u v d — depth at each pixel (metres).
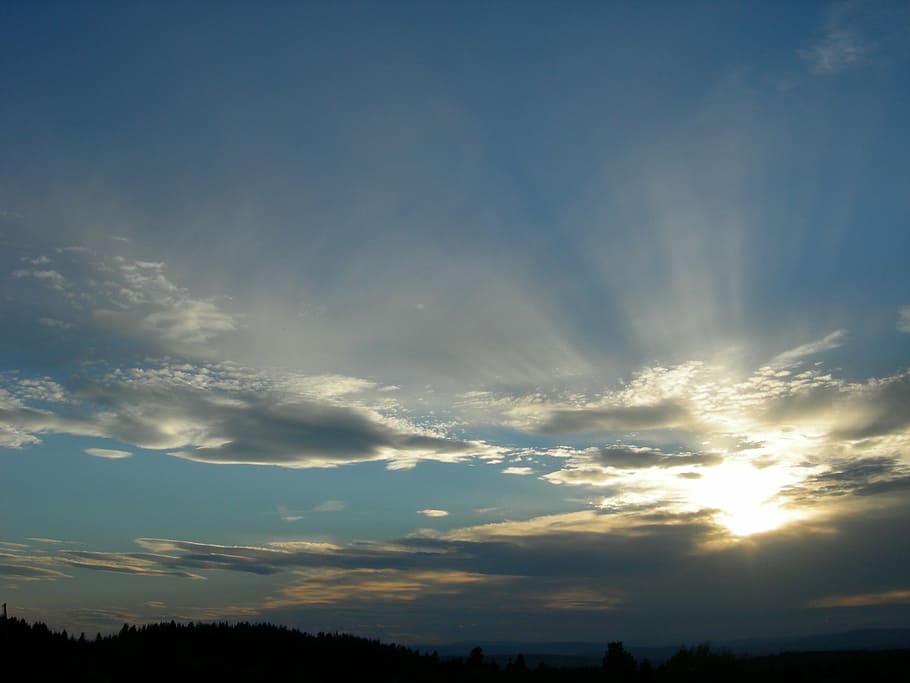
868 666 37.16
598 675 44.19
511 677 46.50
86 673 45.12
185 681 46.53
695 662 42.59
